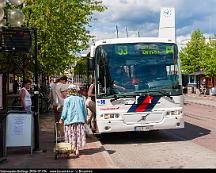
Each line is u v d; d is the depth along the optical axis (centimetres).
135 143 1462
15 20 1148
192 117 2459
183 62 6438
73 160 1063
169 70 1445
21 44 1146
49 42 2364
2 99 1076
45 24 2295
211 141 1471
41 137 1510
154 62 1439
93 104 1497
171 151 1265
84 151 1208
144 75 1426
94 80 1443
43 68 2575
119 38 1445
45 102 2684
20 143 1142
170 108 1429
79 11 2591
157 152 1255
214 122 2159
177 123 1432
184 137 1588
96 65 1423
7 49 1142
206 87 5716
